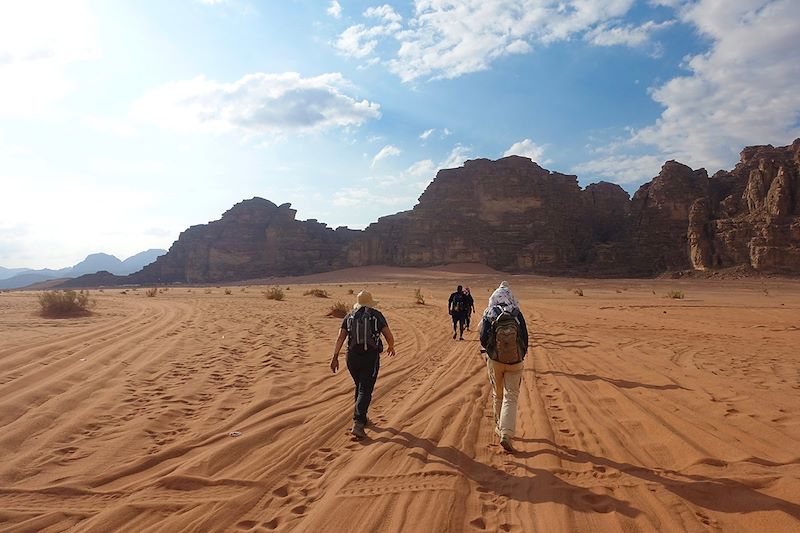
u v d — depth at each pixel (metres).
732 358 10.67
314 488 4.36
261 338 13.14
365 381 6.09
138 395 7.29
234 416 6.45
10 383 7.31
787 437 5.29
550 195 146.38
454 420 6.37
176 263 165.50
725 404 6.67
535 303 34.19
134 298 33.66
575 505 3.92
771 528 3.43
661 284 73.19
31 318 16.22
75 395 7.00
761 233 90.25
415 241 146.12
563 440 5.53
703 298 41.62
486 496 4.15
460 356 11.41
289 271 152.62
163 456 5.07
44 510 3.93
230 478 4.52
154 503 4.03
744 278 85.56
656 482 4.30
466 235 139.50
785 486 4.01
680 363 10.08
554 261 127.94
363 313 6.28
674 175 127.12
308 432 5.88
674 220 123.19
